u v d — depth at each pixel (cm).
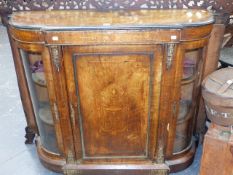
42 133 188
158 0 154
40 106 181
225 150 152
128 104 157
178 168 185
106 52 140
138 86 151
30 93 177
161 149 171
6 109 255
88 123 164
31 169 194
